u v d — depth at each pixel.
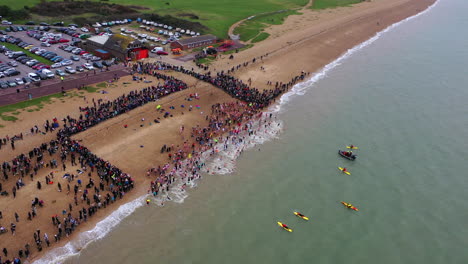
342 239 57.06
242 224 58.69
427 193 68.56
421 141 86.88
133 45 122.19
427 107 105.69
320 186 69.06
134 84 102.94
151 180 66.31
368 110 102.19
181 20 172.25
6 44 129.38
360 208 63.84
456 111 103.88
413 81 126.31
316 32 179.00
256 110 95.75
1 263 46.38
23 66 110.19
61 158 67.12
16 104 85.19
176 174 68.75
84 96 92.69
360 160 78.06
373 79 127.06
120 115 84.56
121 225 56.06
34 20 160.75
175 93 98.94
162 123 84.88
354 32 189.88
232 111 93.94
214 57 133.75
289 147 81.75
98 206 57.88
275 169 73.44
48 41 134.88
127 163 69.62
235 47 149.00
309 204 64.12
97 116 81.62
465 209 64.81
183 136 80.88
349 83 122.38
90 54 124.31
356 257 53.88
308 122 93.69
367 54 157.62
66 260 49.19
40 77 101.00
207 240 55.03
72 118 80.88
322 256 53.78
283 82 118.50
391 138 87.69
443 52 163.12
